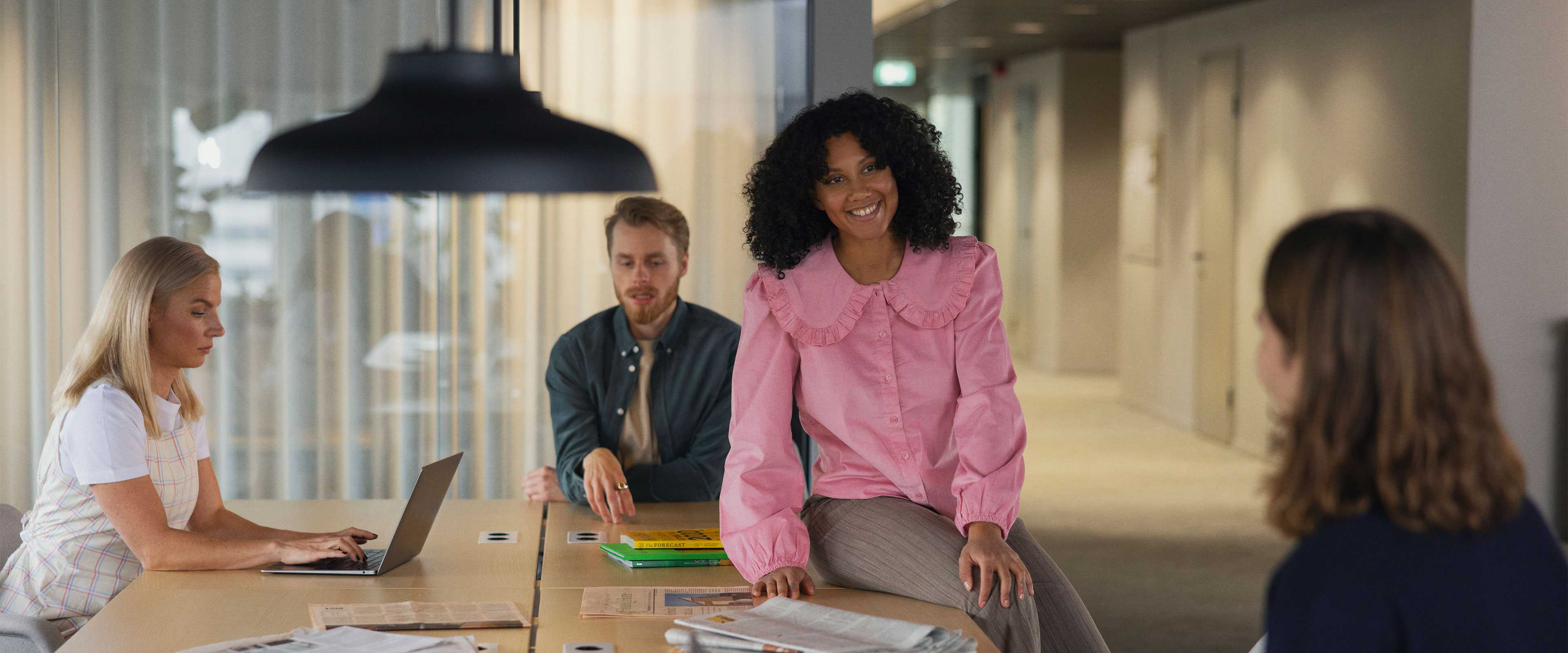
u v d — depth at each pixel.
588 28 4.06
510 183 1.90
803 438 3.92
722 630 1.83
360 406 4.04
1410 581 1.20
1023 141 13.08
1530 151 5.57
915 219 2.30
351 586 2.28
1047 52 12.23
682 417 3.16
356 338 4.03
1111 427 9.25
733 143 4.12
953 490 2.24
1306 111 7.41
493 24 2.07
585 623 2.04
